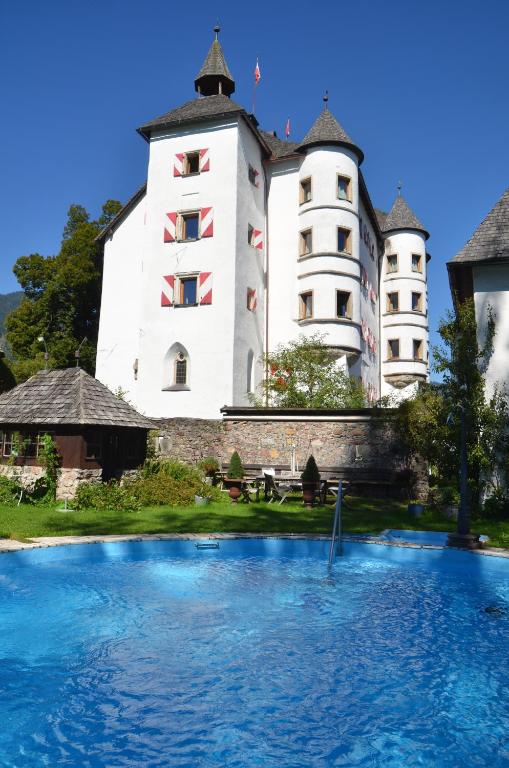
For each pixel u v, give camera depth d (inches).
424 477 696.4
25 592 338.3
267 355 1106.1
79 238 1667.1
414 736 187.3
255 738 184.4
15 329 1668.3
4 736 184.1
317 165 1163.3
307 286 1151.0
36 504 568.1
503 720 198.4
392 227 1536.7
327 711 203.6
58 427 600.4
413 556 405.1
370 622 299.0
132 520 491.8
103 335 1254.3
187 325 1066.1
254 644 266.8
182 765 167.6
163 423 895.1
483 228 652.1
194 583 361.1
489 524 514.6
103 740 181.6
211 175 1091.9
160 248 1110.4
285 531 459.8
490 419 557.6
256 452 818.2
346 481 711.1
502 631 287.3
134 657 249.9
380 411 757.3
